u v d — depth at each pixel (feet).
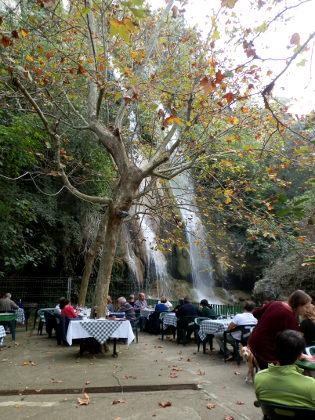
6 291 44.83
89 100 29.66
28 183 45.75
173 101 29.81
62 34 31.68
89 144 44.27
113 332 22.82
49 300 47.14
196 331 28.53
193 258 70.28
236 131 33.68
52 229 48.24
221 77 12.41
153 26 31.78
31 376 18.04
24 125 33.27
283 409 7.74
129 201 26.17
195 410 13.43
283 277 44.32
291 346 8.25
